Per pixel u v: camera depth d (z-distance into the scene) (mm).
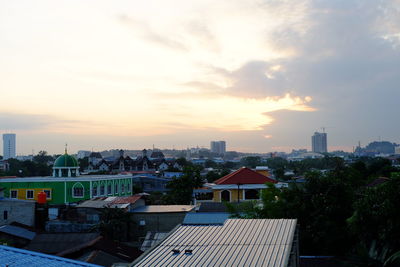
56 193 55938
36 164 141000
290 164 192375
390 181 27109
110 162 165375
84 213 43719
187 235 17891
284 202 31844
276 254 15062
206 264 14242
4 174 120812
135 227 42656
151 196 71000
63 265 15961
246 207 36750
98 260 27406
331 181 30531
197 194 70812
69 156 61938
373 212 25922
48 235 35094
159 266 14188
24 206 43125
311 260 28156
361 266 25016
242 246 16109
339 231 28828
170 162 179500
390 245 25359
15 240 36031
